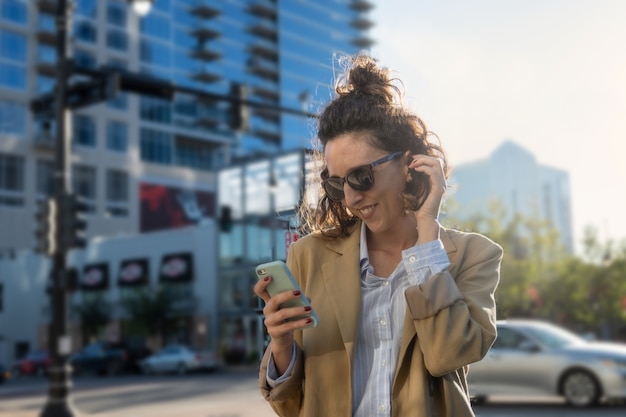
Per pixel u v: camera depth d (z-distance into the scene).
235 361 33.69
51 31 56.38
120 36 62.56
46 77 56.47
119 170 59.03
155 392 17.70
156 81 11.03
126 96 60.62
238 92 11.77
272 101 79.62
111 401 15.38
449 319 1.53
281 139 78.88
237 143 72.12
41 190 54.94
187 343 36.50
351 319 1.66
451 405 1.58
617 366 9.35
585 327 37.22
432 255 1.62
